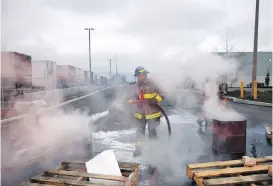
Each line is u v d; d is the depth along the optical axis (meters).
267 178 2.39
